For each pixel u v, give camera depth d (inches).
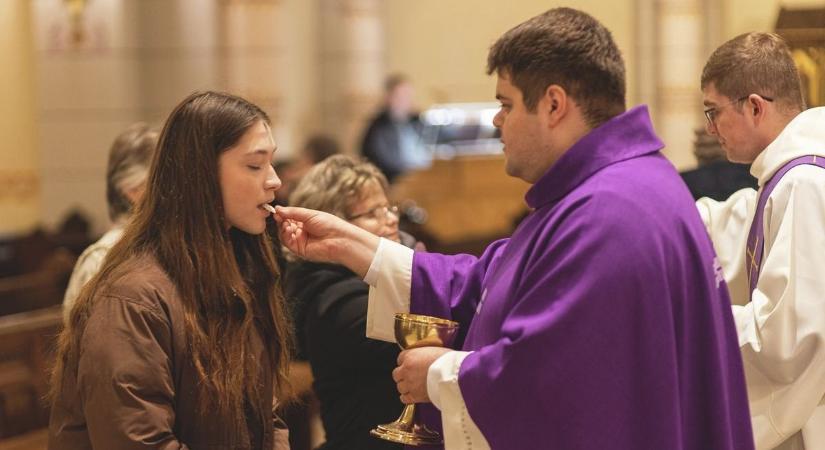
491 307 88.7
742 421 87.5
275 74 400.5
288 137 409.4
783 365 107.5
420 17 472.7
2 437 189.9
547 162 88.0
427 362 87.5
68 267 283.4
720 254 126.9
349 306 119.0
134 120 394.0
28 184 387.9
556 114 85.8
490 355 82.3
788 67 113.8
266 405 94.7
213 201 90.5
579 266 80.2
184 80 394.0
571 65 84.9
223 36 395.9
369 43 442.0
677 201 84.0
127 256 90.3
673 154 434.6
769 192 113.2
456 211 370.0
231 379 88.9
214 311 90.4
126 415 83.4
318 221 105.2
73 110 390.9
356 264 105.5
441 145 402.3
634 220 80.9
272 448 95.0
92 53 388.8
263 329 96.4
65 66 389.4
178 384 87.9
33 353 195.3
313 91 439.2
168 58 395.5
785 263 107.9
